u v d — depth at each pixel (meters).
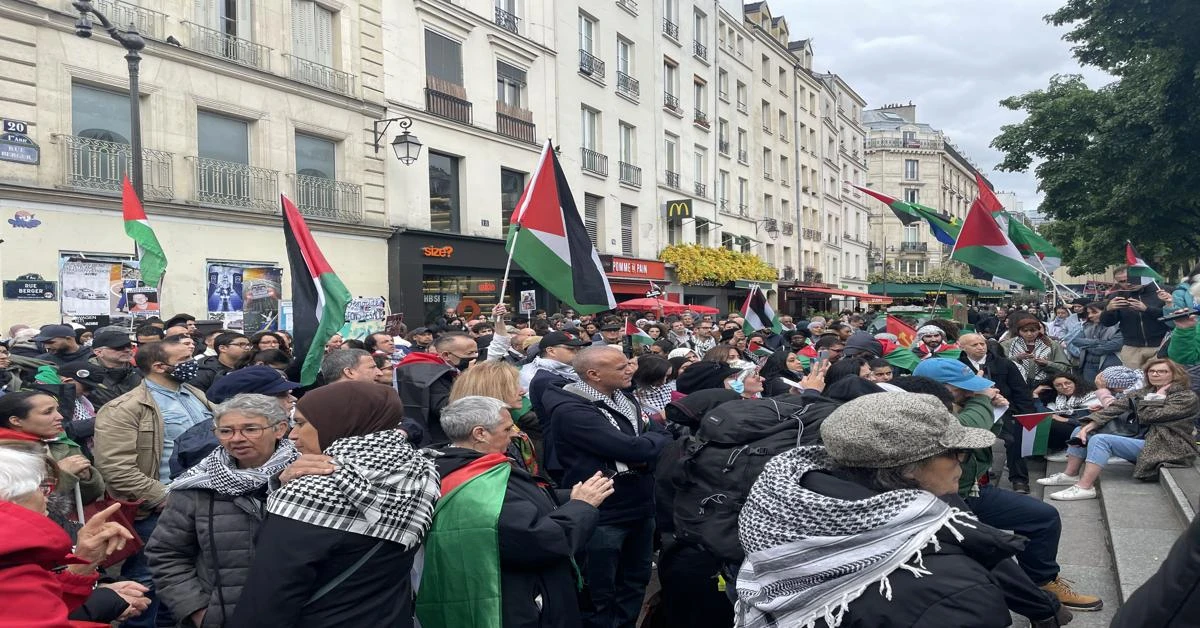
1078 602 4.39
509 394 4.16
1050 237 29.42
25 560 2.13
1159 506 5.62
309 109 16.00
